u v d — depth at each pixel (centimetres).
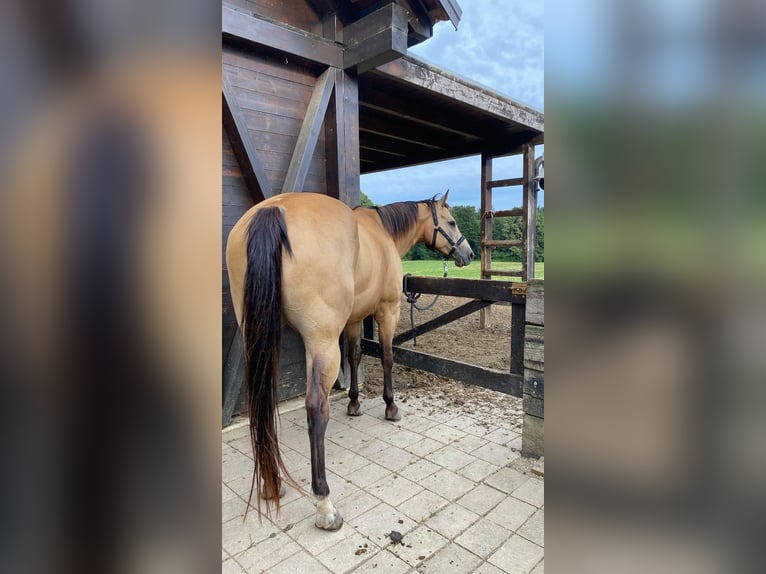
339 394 291
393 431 234
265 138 249
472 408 268
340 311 166
